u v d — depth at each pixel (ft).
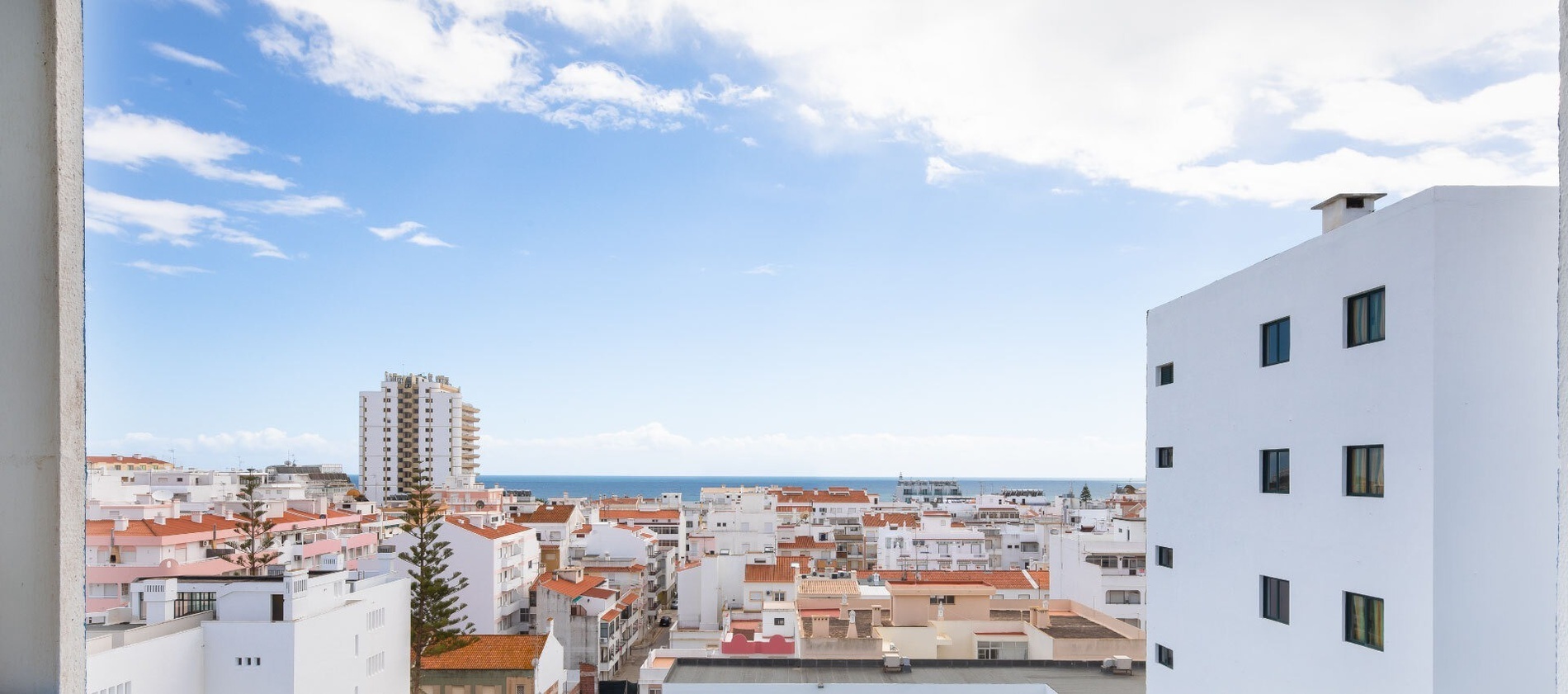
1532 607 49.98
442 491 383.24
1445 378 50.37
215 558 203.10
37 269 11.05
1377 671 54.24
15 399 11.07
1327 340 59.77
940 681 121.70
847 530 410.52
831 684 117.19
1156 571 82.23
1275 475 66.03
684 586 290.56
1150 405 84.38
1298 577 62.13
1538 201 51.11
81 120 11.54
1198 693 74.33
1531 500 50.42
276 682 103.09
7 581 11.10
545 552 297.53
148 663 93.61
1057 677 124.06
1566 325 10.77
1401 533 52.39
